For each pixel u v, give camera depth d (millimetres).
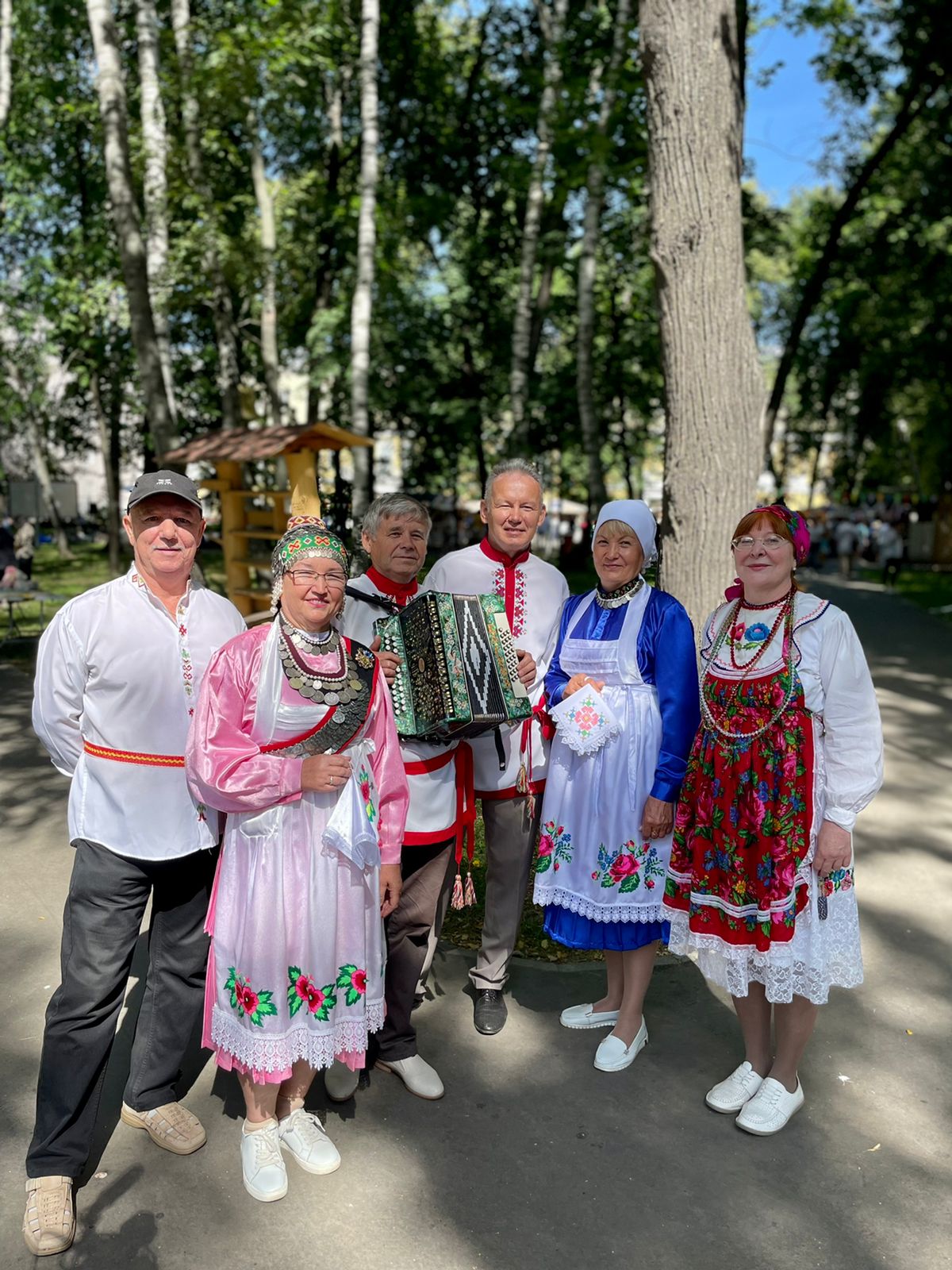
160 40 14070
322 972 2502
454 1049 3299
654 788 3039
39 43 17172
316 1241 2424
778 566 2740
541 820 3359
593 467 14055
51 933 4094
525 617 3424
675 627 3100
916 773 6680
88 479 43562
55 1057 2459
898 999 3674
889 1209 2555
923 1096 3061
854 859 5133
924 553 26109
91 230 18281
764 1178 2672
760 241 18797
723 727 2785
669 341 4508
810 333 28641
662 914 3020
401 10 18641
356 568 6410
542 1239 2438
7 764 6574
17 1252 2373
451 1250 2398
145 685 2498
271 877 2461
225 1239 2424
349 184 18062
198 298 14859
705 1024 3484
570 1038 3379
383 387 20219
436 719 2867
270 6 11422
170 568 2547
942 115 17141
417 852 3074
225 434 10359
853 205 16391
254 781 2400
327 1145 2709
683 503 4527
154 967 2766
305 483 9664
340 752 2543
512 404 14469
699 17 4277
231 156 16266
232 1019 2514
